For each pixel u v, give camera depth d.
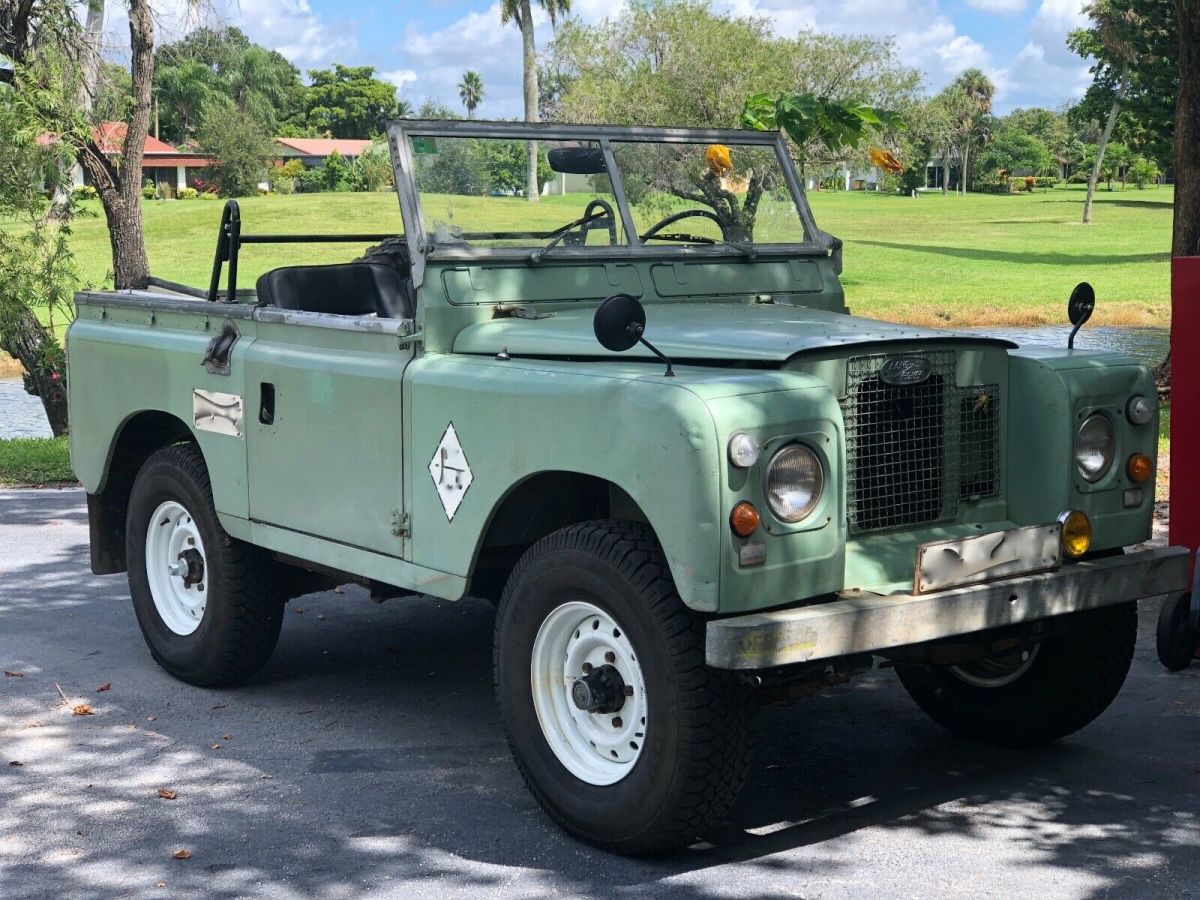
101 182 14.41
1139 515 4.63
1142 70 27.41
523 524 4.61
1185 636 4.86
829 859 4.10
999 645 4.43
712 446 3.68
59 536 9.16
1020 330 27.34
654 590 3.86
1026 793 4.61
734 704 3.83
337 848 4.23
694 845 4.23
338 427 4.98
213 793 4.70
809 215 5.81
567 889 3.91
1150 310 30.08
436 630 6.78
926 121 40.19
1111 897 3.80
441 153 5.02
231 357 5.47
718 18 38.38
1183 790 4.61
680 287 5.34
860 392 4.16
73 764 4.99
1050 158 159.88
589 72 38.94
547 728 4.27
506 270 4.96
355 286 6.06
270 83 103.94
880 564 4.16
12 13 13.93
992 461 4.53
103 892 3.95
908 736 5.24
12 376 23.22
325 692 5.82
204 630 5.73
